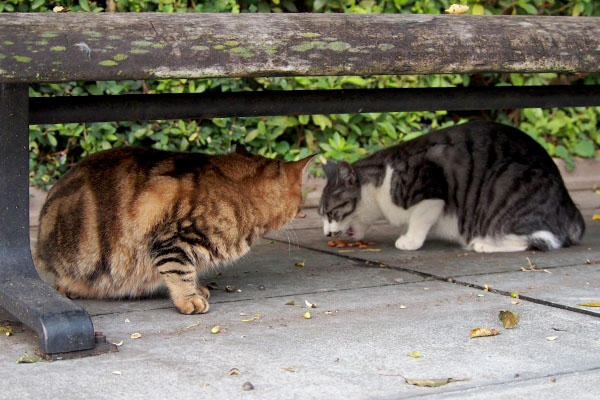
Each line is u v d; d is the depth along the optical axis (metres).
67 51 2.41
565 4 7.15
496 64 2.93
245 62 2.61
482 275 3.86
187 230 3.14
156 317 3.09
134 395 2.21
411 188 4.70
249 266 4.14
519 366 2.46
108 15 2.67
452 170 4.68
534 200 4.49
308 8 6.57
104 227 3.21
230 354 2.59
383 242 4.95
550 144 6.82
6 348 2.66
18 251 2.93
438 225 4.80
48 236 3.32
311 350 2.63
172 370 2.42
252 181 3.37
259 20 2.75
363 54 2.75
